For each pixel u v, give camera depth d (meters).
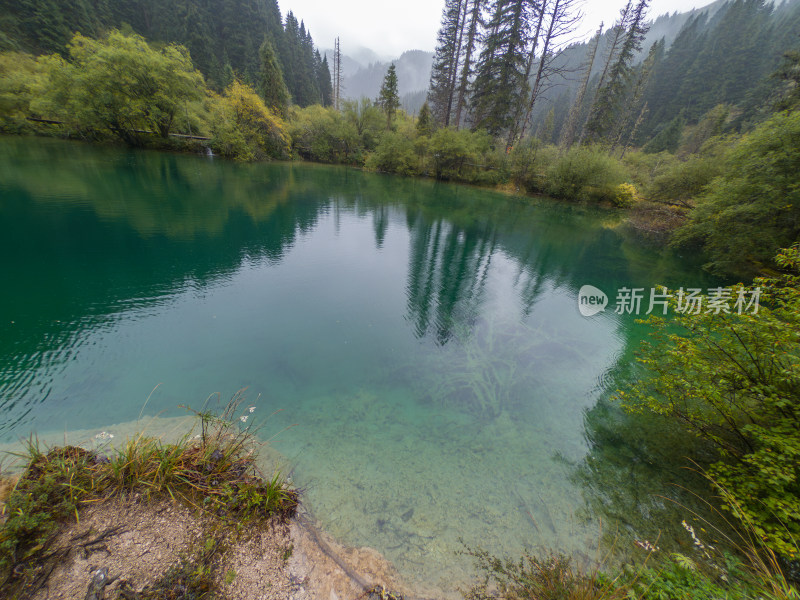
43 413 3.15
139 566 1.83
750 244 8.30
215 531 2.12
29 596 1.63
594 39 25.31
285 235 9.48
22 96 19.53
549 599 2.04
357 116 30.48
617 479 3.11
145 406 3.40
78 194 10.77
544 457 3.35
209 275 6.55
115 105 18.34
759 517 2.39
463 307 6.49
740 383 2.75
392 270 7.88
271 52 26.75
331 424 3.54
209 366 4.14
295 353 4.60
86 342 4.24
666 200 15.95
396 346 5.03
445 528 2.56
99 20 35.12
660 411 3.30
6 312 4.64
